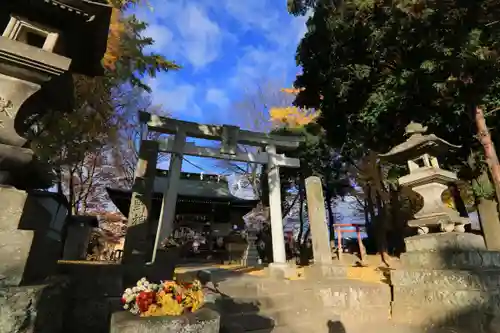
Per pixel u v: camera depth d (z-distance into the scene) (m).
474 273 4.52
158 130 8.48
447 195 9.76
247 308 4.98
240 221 19.20
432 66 6.55
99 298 4.05
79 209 16.72
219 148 8.86
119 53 8.78
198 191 18.70
